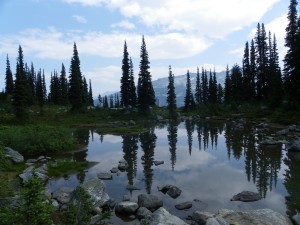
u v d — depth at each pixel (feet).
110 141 135.13
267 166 77.25
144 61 266.36
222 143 117.80
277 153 91.45
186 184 65.26
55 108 297.94
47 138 103.60
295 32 186.09
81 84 303.07
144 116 261.85
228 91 330.13
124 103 274.36
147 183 66.74
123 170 79.36
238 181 65.98
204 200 54.80
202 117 279.49
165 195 58.34
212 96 349.61
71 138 114.93
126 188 63.10
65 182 67.77
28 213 23.91
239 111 253.03
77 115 256.11
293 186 60.44
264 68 253.24
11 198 27.48
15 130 102.42
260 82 258.16
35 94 373.61
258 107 220.02
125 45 270.46
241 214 43.78
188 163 85.92
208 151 102.73
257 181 65.10
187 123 224.74
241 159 87.10
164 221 39.70
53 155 99.91
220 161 86.53
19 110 192.13
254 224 41.16
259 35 261.24
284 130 126.21
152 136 150.61
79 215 29.78
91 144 126.21
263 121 178.40
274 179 65.92
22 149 94.68
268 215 43.01
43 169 74.59
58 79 343.67
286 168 74.13
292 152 92.02
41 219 24.26
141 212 47.39
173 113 298.76
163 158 93.91
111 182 68.13
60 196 54.08
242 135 135.13
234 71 310.86
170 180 68.80
